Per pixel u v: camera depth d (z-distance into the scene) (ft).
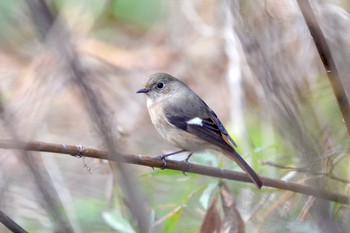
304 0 26.21
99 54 53.31
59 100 48.06
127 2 57.11
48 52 45.34
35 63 47.34
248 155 35.47
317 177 26.32
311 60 40.50
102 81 51.90
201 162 32.58
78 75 19.04
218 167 31.48
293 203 30.76
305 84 35.55
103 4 54.39
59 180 39.42
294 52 39.73
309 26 26.23
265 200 32.09
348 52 30.91
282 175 36.01
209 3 53.36
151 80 37.58
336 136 32.09
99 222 38.45
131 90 52.60
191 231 35.45
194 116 35.58
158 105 36.88
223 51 53.57
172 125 35.78
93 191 42.32
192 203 36.24
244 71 45.93
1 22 50.93
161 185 39.99
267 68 25.30
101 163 33.37
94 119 19.65
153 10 57.62
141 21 57.52
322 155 24.93
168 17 57.26
